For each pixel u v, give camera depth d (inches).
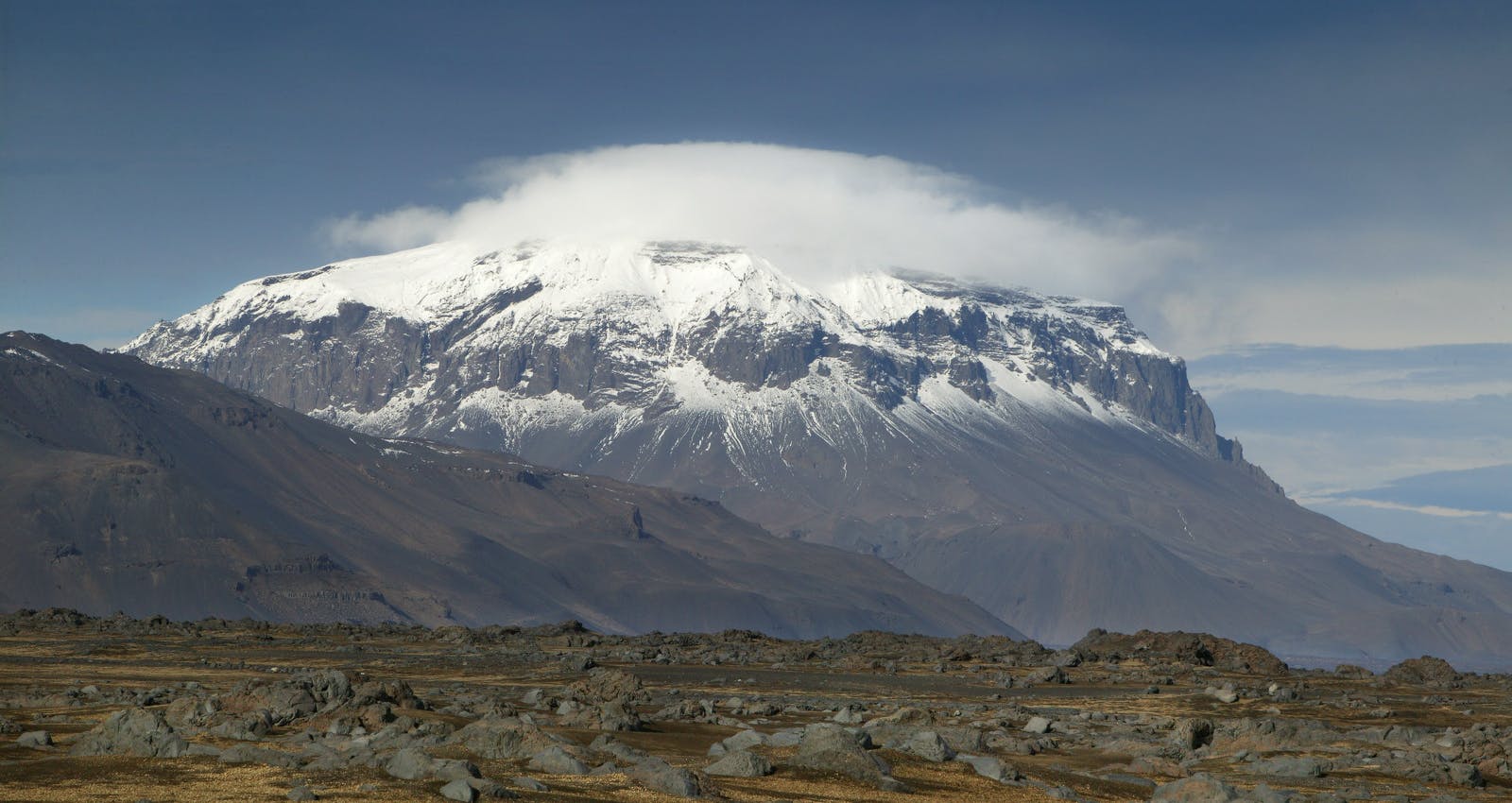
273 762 3009.4
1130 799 3366.1
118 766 2942.9
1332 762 4099.4
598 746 3408.0
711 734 4333.2
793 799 2915.8
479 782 2731.3
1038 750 4271.7
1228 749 4488.2
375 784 2753.4
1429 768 3954.2
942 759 3516.2
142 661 7504.9
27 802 2583.7
